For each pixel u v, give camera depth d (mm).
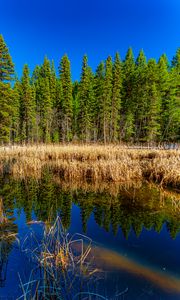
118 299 2719
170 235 4555
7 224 5152
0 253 3754
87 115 36312
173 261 3578
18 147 20141
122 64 43594
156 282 3049
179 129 28328
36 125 38375
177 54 38500
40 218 5590
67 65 37812
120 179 9453
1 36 23172
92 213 5922
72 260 3447
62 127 38656
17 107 36875
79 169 10297
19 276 2959
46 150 17109
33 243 4145
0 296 2771
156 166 9945
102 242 4262
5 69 23516
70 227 5031
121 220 5395
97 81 38719
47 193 7875
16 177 10523
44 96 39000
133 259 3641
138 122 37969
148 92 35750
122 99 40969
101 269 3342
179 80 34375
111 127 36844
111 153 14656
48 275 3107
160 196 7188
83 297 2771
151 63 37812
